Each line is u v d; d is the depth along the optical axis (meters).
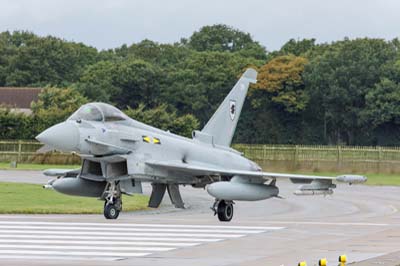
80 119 72.44
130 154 73.94
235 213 85.94
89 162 74.88
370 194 118.94
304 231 62.84
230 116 87.12
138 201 96.69
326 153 177.88
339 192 123.50
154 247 52.38
